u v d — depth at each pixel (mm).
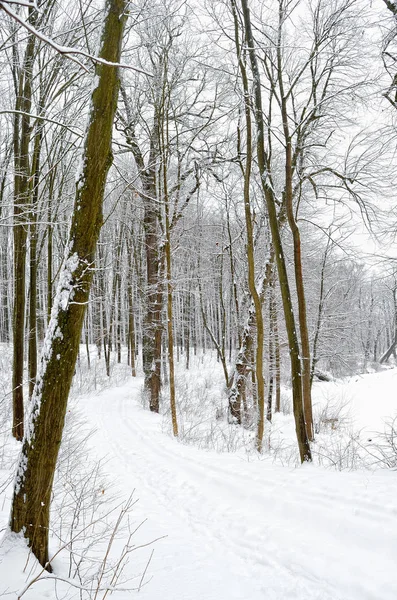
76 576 3318
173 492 6234
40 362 3410
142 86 13633
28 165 7574
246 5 8492
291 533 4203
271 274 14984
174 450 8852
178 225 17047
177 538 4570
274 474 5934
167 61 11727
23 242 8320
